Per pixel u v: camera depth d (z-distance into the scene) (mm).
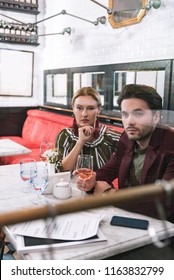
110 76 3332
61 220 1008
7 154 2520
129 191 437
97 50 3561
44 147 2082
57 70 4438
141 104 1138
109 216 1100
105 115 2797
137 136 1201
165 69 2619
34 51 4840
